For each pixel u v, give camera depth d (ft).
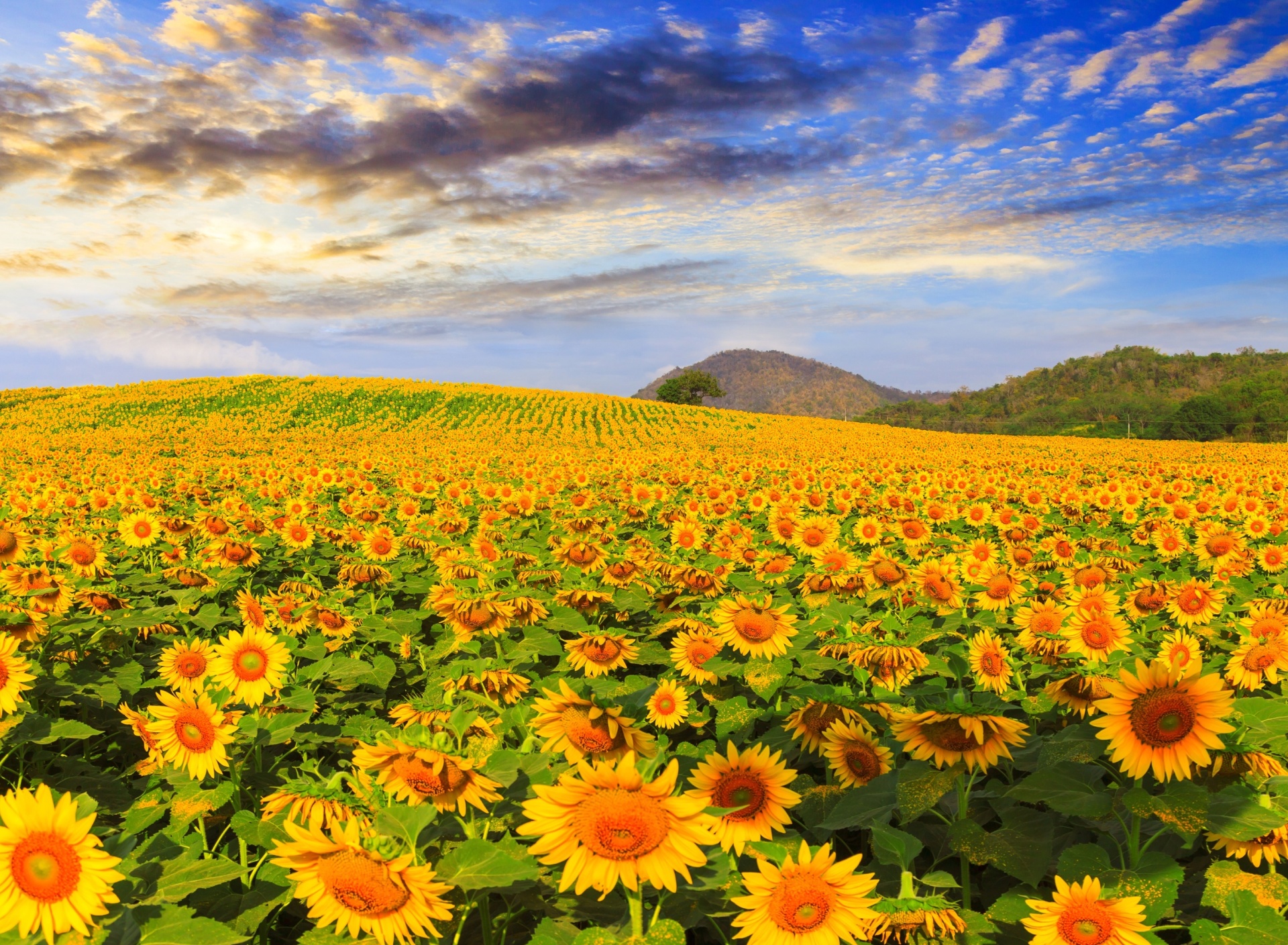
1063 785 10.66
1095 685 15.14
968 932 8.79
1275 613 19.49
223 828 14.08
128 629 22.35
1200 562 32.37
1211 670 17.67
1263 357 593.01
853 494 50.31
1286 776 10.03
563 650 18.90
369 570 25.71
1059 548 33.65
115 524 41.42
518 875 9.18
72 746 19.48
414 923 8.56
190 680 16.35
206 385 297.53
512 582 23.27
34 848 8.40
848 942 8.22
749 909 8.57
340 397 278.87
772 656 15.89
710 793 10.16
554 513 44.19
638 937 8.09
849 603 22.34
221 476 65.16
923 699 13.85
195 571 28.17
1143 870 9.95
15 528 38.09
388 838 8.80
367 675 19.65
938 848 12.46
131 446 142.72
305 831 8.66
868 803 11.87
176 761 12.73
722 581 23.08
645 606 22.80
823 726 13.42
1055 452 158.81
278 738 14.82
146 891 10.25
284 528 35.35
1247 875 9.89
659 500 47.52
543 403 285.43
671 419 268.82
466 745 11.82
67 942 8.54
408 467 79.71
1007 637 22.15
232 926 10.83
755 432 236.43
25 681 14.10
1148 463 113.70
